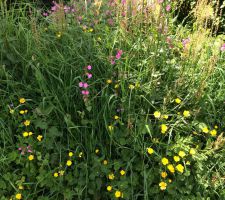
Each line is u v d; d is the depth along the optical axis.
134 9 0.98
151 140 0.86
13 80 0.96
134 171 0.84
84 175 0.83
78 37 1.01
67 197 0.79
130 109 0.89
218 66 1.03
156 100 0.93
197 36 0.96
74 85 0.90
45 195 0.82
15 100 0.94
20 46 1.02
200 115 0.93
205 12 1.00
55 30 1.06
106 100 0.87
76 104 0.91
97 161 0.82
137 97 0.91
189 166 0.85
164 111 0.86
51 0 1.39
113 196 0.80
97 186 0.81
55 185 0.81
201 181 0.83
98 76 0.95
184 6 1.35
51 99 0.92
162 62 0.98
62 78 0.95
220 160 0.87
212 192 0.82
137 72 0.94
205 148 0.86
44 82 0.92
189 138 0.86
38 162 0.82
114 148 0.87
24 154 0.84
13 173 0.82
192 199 0.80
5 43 0.98
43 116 0.87
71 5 1.19
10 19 1.07
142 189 0.82
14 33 1.07
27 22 1.11
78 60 0.95
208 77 0.95
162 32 0.95
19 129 0.89
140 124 0.85
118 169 0.84
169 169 0.79
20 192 0.80
